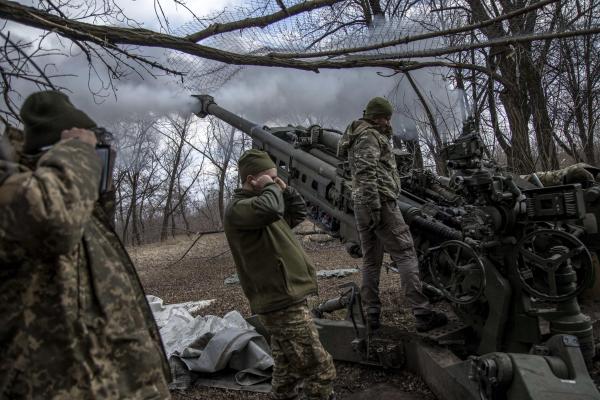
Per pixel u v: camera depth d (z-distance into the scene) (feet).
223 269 30.66
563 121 24.77
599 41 22.98
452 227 13.52
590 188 11.57
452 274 11.03
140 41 7.29
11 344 4.94
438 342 11.40
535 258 9.23
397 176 13.20
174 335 14.97
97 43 7.09
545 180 12.94
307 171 20.01
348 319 13.58
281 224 9.58
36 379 4.90
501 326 9.80
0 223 4.54
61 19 6.69
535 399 7.48
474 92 21.98
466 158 10.37
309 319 9.37
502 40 8.84
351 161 13.19
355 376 12.45
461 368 9.61
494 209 9.63
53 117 5.45
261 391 11.79
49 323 4.96
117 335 5.31
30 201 4.47
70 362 4.97
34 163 5.40
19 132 5.63
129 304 5.54
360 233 13.62
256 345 12.76
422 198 16.34
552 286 8.98
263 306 9.21
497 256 9.89
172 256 37.99
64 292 5.02
